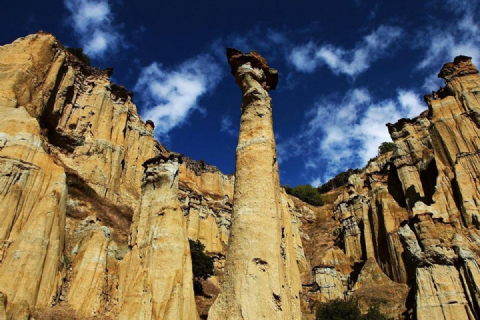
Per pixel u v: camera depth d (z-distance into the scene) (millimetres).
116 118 59031
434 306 29375
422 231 33625
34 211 27672
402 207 53719
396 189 57281
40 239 25469
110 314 26188
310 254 66438
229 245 16469
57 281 25844
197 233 55375
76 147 50906
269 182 17484
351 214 66812
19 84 39125
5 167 28141
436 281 30375
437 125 45688
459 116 44625
